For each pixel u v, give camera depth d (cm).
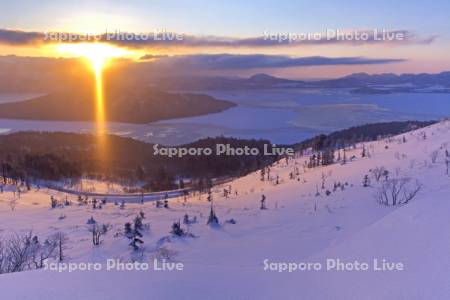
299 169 8425
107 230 4766
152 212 5994
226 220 4391
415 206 1270
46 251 3053
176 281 1018
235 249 2962
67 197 9550
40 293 878
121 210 6425
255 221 4203
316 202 4328
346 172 5722
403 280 786
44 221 5491
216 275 1119
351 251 1140
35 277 1022
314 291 877
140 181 14325
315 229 3189
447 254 820
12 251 2109
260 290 946
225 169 14162
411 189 3472
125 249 3450
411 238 1013
